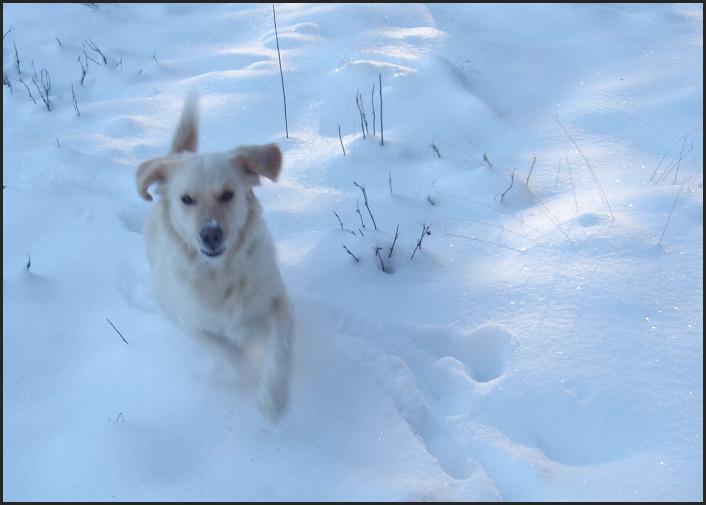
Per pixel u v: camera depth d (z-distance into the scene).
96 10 8.12
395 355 3.38
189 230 3.08
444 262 3.98
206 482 2.74
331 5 7.67
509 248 3.98
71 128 5.73
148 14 8.09
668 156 4.61
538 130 5.20
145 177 3.24
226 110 5.80
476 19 7.23
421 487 2.65
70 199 4.67
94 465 2.80
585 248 3.79
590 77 5.79
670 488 2.58
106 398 3.20
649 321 3.30
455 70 5.97
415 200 4.53
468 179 4.61
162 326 3.63
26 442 2.99
